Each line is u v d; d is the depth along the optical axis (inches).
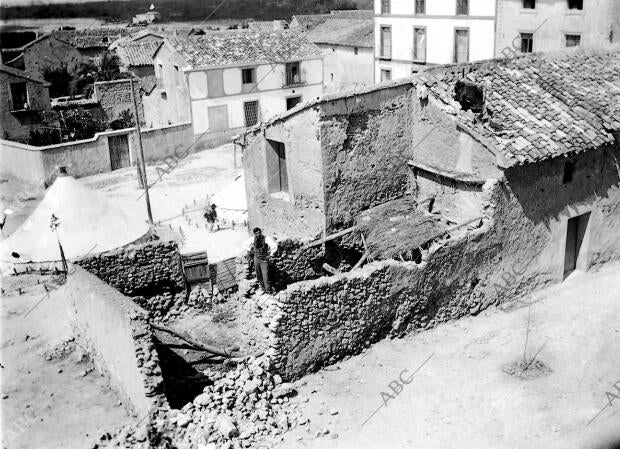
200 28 2970.0
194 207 1327.5
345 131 718.5
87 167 1589.6
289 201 791.1
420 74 749.3
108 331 574.2
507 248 689.0
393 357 600.4
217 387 514.9
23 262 832.9
